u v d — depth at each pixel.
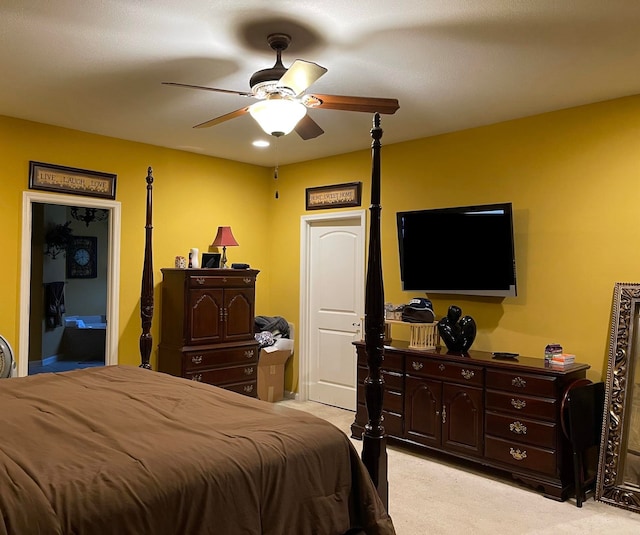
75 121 4.32
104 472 1.66
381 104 2.74
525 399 3.57
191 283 4.81
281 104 2.73
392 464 4.00
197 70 3.22
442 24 2.59
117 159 4.85
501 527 3.01
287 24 2.61
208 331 4.93
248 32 2.70
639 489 3.27
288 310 5.97
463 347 4.14
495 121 4.23
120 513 1.53
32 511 1.43
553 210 3.94
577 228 3.82
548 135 3.97
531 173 4.06
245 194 5.93
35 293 7.43
